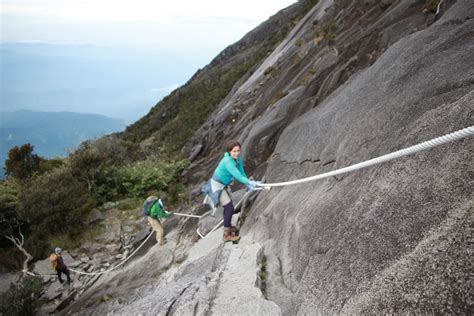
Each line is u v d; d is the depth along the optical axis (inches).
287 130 363.3
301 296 160.7
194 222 398.9
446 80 173.8
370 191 161.2
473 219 103.3
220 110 975.0
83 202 628.1
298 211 217.5
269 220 252.1
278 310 156.5
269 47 1457.9
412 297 106.8
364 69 334.3
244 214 313.7
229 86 1366.9
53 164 826.2
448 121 143.0
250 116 689.6
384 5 449.4
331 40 521.3
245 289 177.3
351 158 203.2
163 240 399.9
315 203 203.6
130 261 435.2
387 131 186.2
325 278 151.3
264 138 446.3
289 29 1375.5
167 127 1406.3
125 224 624.7
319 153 262.2
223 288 186.4
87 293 404.8
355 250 144.1
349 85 307.7
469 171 118.3
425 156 141.5
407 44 246.8
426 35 236.1
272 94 652.7
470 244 99.5
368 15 472.1
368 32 393.1
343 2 632.4
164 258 356.2
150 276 336.2
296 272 181.3
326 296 144.2
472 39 192.2
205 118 1200.8
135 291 310.7
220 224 328.5
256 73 1005.2
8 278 542.6
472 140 125.4
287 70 669.9
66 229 602.2
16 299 406.0
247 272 195.6
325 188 213.0
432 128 149.2
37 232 592.7
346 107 260.2
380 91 228.8
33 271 530.6
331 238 164.7
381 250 131.3
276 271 193.2
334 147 239.0
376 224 141.9
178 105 1683.1
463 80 163.0
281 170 315.3
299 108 428.8
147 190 711.1
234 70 1579.7
